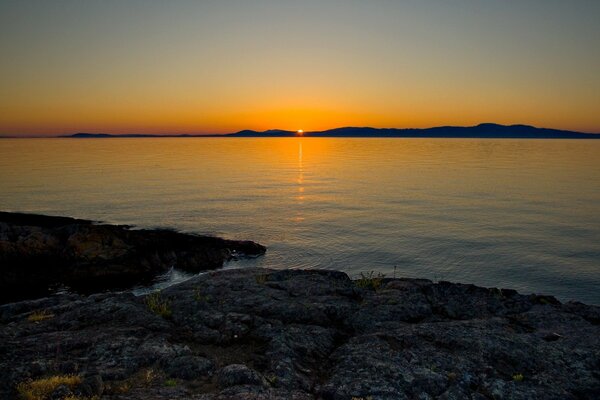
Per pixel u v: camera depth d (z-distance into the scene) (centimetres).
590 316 1664
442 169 18875
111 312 1563
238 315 1520
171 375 1126
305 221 7562
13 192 10512
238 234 6619
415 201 9838
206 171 17738
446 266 5200
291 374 1158
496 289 1927
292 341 1351
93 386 997
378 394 1061
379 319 1578
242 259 5375
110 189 11262
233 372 1109
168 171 17462
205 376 1132
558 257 5466
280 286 1914
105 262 4728
